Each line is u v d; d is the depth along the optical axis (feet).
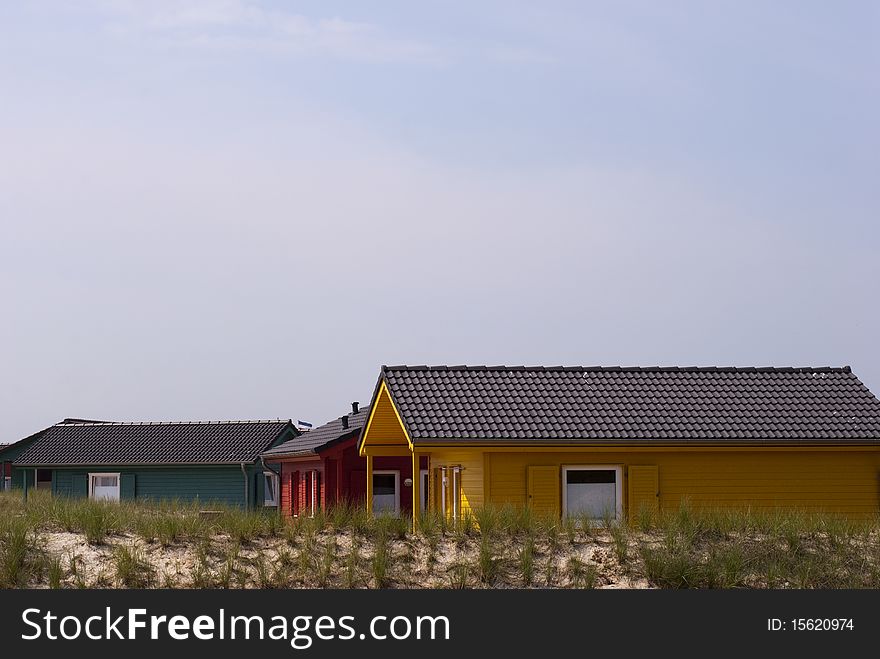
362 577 67.00
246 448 184.03
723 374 104.27
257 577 67.21
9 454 205.46
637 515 77.61
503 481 91.45
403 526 73.56
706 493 94.07
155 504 102.99
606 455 93.09
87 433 198.39
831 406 99.25
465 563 68.23
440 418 91.86
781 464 95.35
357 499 133.18
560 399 97.30
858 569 69.51
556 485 91.81
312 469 146.00
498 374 101.04
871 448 95.40
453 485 99.76
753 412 97.55
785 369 105.29
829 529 74.28
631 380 102.06
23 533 70.18
